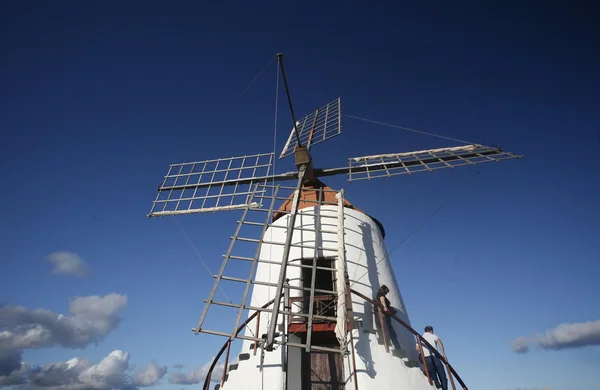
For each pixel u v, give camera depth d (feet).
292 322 28.32
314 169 41.88
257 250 26.76
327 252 32.37
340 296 24.64
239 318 22.65
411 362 26.53
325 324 28.22
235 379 26.73
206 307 23.18
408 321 32.37
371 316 29.25
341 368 28.71
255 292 32.63
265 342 21.59
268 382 25.44
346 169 41.47
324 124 46.78
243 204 36.06
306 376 28.53
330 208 35.60
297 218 34.94
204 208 38.50
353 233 34.47
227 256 26.07
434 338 28.81
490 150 37.22
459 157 38.68
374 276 32.48
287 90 32.35
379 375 25.27
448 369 26.58
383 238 39.78
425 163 39.75
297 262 32.22
